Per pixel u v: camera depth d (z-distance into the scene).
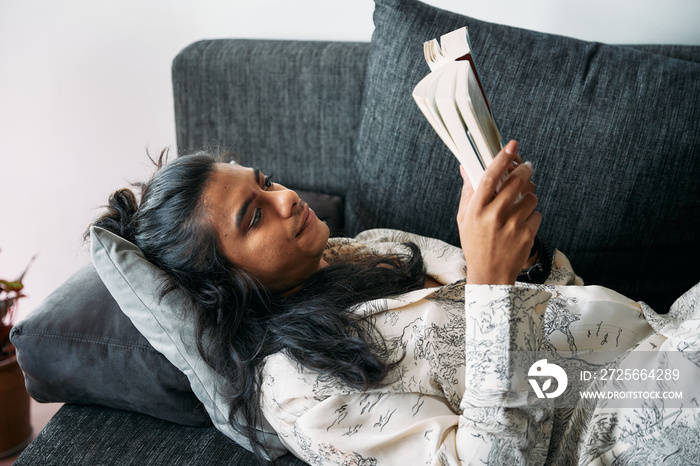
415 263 1.03
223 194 0.90
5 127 1.68
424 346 0.85
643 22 1.30
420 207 1.19
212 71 1.38
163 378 0.96
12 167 1.73
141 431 0.98
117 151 1.67
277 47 1.38
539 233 1.12
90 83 1.60
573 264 1.13
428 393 0.84
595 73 1.09
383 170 1.21
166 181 0.91
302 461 0.93
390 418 0.81
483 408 0.73
